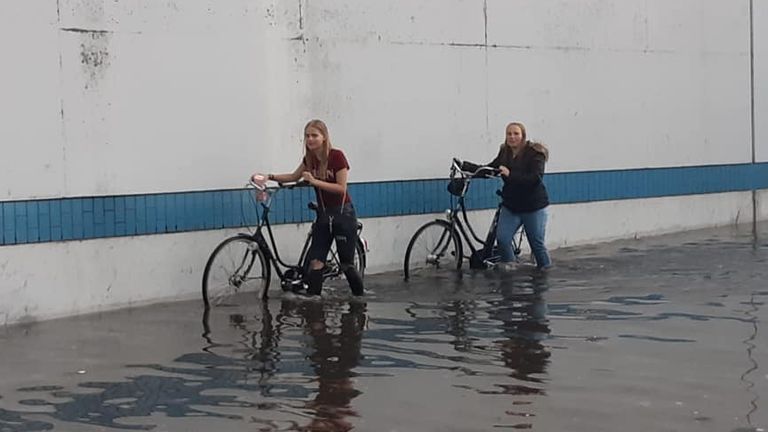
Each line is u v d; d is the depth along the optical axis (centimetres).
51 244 1404
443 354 1234
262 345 1279
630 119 1984
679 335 1291
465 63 1764
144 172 1469
